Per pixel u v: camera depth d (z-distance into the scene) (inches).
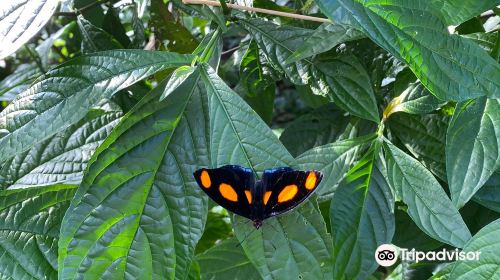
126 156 17.9
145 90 22.4
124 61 18.0
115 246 17.7
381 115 22.4
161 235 17.8
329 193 21.2
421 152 21.1
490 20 23.0
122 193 17.8
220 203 17.6
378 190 19.3
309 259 17.7
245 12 21.3
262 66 22.5
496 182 19.9
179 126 18.1
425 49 16.6
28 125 17.5
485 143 18.3
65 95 17.6
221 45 19.5
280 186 17.6
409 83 21.2
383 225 19.2
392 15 16.6
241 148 17.6
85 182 17.7
